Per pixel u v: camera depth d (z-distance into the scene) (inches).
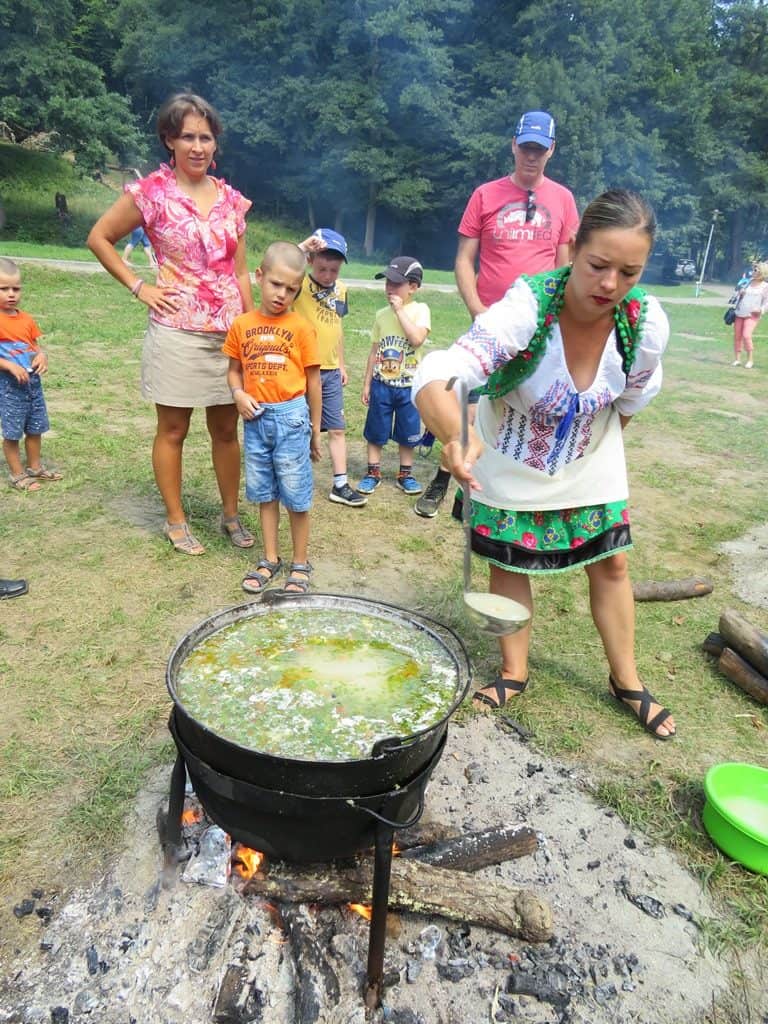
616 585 114.3
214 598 148.9
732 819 92.0
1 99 1077.1
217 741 63.0
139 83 1631.4
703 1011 75.8
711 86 1711.4
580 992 76.0
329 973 71.5
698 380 437.1
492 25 1649.9
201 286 147.6
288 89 1521.9
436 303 776.3
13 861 86.7
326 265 181.6
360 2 1502.2
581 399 95.5
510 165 1496.1
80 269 642.8
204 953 73.9
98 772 101.1
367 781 62.7
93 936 77.5
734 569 180.4
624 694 120.9
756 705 127.3
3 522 175.6
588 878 89.7
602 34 1546.5
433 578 165.3
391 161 1545.3
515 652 120.8
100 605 142.9
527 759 109.5
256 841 69.1
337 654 82.0
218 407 159.5
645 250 81.4
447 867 85.4
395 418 212.7
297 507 151.2
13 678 120.0
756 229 2127.2
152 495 197.6
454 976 75.7
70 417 260.8
